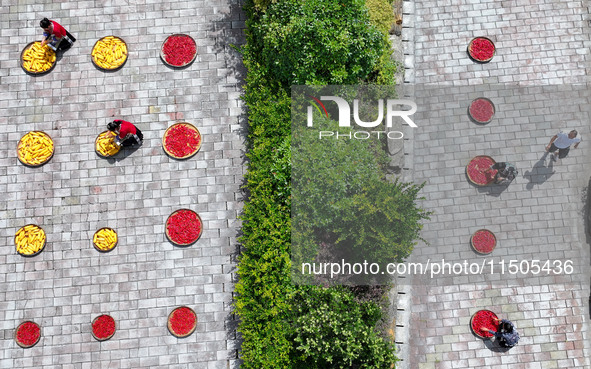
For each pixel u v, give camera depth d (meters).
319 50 13.11
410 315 14.16
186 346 13.71
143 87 14.94
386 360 12.16
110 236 14.09
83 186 14.43
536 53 15.45
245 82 14.99
